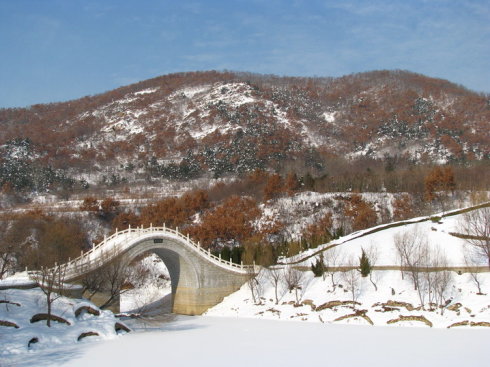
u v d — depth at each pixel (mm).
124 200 184875
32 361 45625
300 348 53625
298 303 79250
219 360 48375
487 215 84688
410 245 84375
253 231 134125
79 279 66188
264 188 159000
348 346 54125
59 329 54531
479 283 71000
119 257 71188
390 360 47438
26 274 66938
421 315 67562
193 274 83938
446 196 139875
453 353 49469
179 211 148000
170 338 59562
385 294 75125
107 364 45688
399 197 149250
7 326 51281
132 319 72062
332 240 106000
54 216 143500
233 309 82438
